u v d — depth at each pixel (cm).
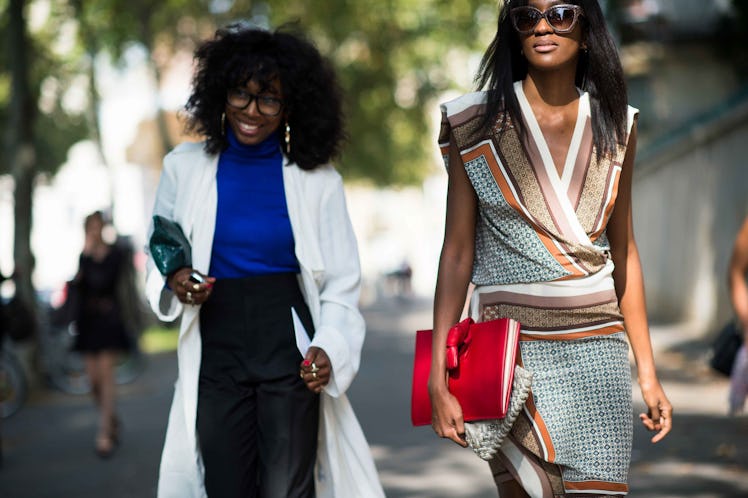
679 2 2841
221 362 448
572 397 361
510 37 368
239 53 461
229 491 444
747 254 595
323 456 470
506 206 361
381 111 3091
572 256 359
